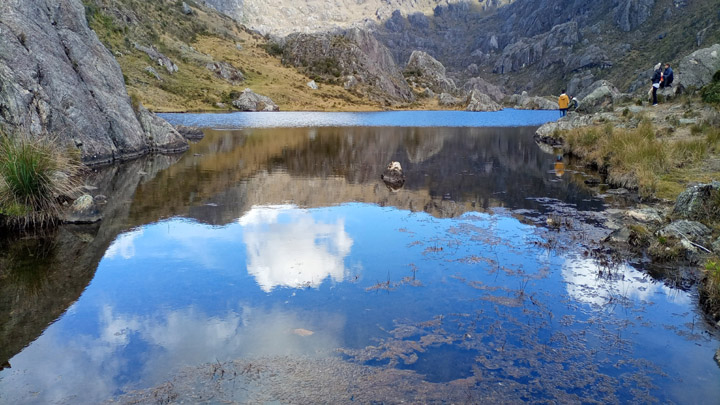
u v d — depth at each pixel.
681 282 6.14
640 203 10.33
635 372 4.11
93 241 7.73
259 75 80.44
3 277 6.17
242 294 5.68
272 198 11.12
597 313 5.26
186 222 8.92
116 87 18.08
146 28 72.25
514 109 100.50
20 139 9.15
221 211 9.82
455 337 4.69
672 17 170.38
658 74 23.16
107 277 6.19
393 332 4.77
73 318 5.01
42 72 13.52
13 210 8.35
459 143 24.67
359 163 16.84
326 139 25.94
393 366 4.14
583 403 3.66
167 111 49.59
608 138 16.75
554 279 6.25
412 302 5.50
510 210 10.09
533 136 29.27
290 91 76.50
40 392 3.71
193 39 85.00
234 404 3.58
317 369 4.07
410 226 8.84
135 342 4.52
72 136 14.05
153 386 3.81
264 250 7.35
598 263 6.87
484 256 7.16
